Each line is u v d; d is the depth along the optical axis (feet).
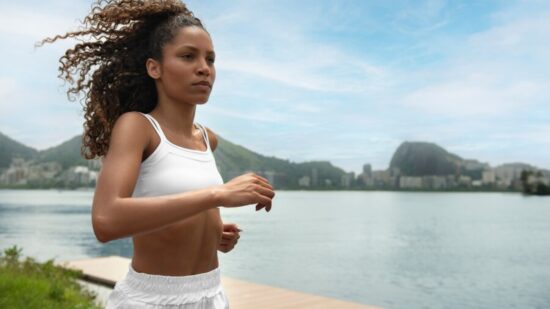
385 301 32.89
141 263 4.51
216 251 4.94
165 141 4.45
